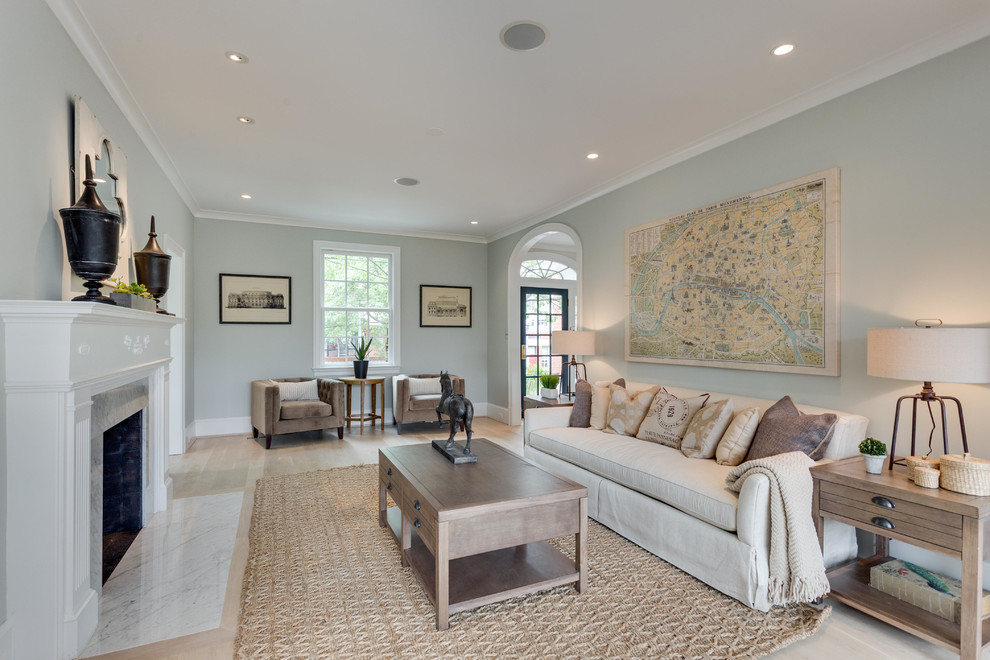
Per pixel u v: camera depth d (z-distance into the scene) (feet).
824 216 8.75
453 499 6.64
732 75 8.37
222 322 18.07
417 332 21.44
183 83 8.61
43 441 5.35
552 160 12.45
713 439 8.85
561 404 13.98
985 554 5.32
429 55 7.77
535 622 6.35
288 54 7.72
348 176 13.74
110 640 5.95
